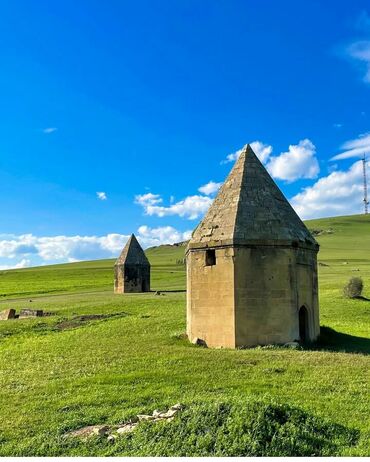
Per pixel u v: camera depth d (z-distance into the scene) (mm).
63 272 101688
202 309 20391
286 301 19562
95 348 20000
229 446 8359
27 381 15023
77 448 9336
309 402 11469
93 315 30609
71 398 12797
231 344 19141
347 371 14422
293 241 20031
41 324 28172
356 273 64688
